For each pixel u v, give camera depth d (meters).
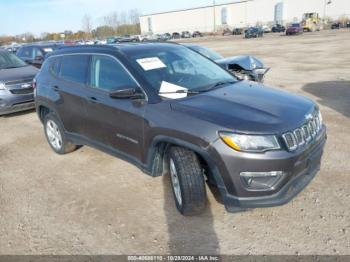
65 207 3.71
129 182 4.17
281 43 30.33
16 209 3.74
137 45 4.25
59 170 4.70
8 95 7.50
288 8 77.75
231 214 3.34
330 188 3.72
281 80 11.11
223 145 2.81
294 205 3.43
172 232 3.15
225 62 7.43
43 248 3.05
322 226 3.08
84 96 4.24
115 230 3.24
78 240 3.13
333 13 72.38
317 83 10.20
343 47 22.16
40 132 6.65
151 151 3.42
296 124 2.95
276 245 2.88
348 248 2.78
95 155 5.14
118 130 3.82
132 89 3.45
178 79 3.77
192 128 2.96
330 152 4.71
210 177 3.28
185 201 3.16
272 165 2.77
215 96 3.40
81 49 4.54
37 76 5.41
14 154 5.50
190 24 94.12
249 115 2.96
